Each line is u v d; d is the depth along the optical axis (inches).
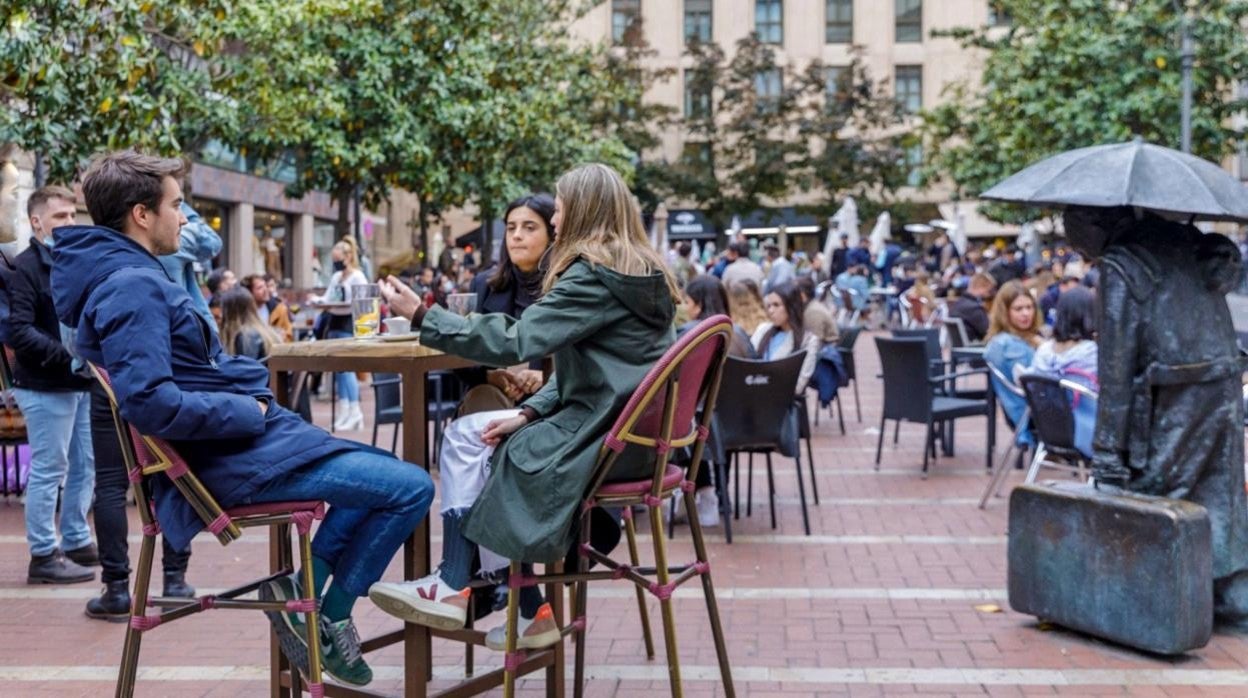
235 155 1134.4
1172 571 193.9
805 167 1656.0
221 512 139.3
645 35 1834.4
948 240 1403.8
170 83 537.6
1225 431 213.0
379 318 180.9
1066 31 769.6
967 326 574.2
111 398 141.3
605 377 145.8
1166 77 732.0
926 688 186.1
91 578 257.4
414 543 160.7
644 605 199.6
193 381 143.6
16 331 241.6
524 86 880.3
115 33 404.2
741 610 229.8
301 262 1405.0
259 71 601.6
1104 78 762.8
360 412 525.3
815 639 211.3
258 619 227.1
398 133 738.2
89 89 404.5
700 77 1679.4
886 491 353.4
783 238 1609.3
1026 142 829.8
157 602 143.9
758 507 331.9
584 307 144.6
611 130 1581.0
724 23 1851.6
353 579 149.7
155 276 142.7
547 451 145.9
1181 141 703.7
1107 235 216.2
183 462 138.9
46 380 248.1
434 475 386.3
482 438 152.5
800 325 357.4
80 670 196.9
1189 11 735.1
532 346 141.7
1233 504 213.8
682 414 153.9
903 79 1865.2
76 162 418.0
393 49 739.4
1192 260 216.1
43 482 252.7
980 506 326.3
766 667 196.4
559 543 142.4
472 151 810.2
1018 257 1205.1
